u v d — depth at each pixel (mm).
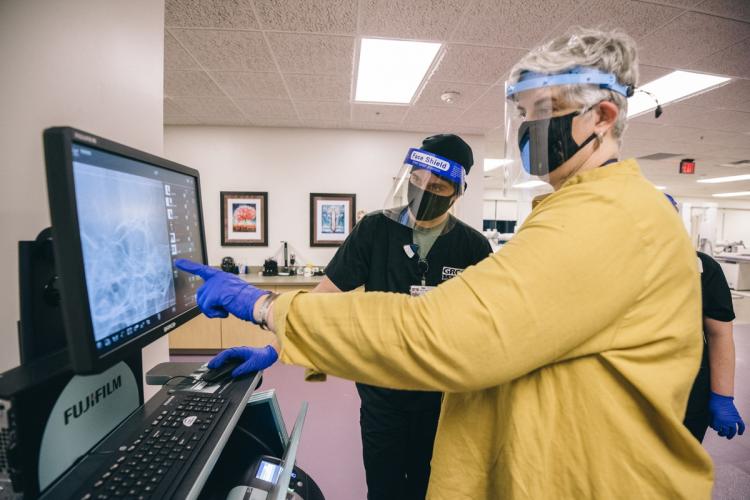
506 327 370
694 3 1769
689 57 2271
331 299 442
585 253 378
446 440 603
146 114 1006
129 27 935
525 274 378
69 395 516
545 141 524
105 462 507
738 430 1228
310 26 2018
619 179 445
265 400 974
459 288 402
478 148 4086
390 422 1121
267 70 2543
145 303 596
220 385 742
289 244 3891
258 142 3824
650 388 415
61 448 498
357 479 1709
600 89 488
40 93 716
